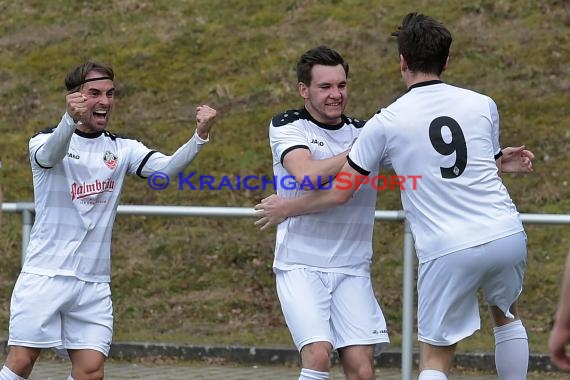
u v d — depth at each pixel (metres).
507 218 17.62
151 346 31.61
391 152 17.81
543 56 48.66
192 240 39.81
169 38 54.38
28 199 42.12
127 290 37.03
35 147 19.52
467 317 17.98
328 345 18.39
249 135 45.34
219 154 44.12
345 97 19.16
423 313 18.05
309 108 19.45
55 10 58.59
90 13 58.00
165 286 37.19
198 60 52.16
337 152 19.22
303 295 18.70
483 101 18.09
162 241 39.88
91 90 19.75
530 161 20.17
